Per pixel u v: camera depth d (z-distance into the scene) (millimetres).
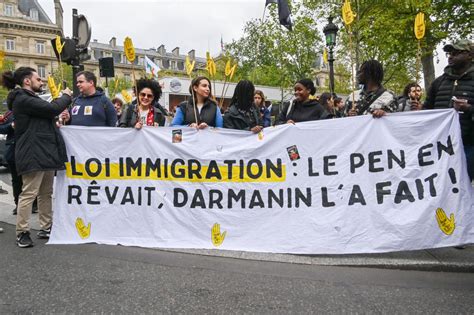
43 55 65562
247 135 4379
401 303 3023
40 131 4250
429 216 3906
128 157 4504
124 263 3805
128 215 4445
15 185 5660
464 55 4277
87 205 4492
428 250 4176
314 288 3281
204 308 2904
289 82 26891
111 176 4504
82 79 4867
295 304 2986
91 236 4441
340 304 2996
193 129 4434
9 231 4938
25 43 64438
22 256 3973
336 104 8992
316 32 24828
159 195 4410
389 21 16000
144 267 3703
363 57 20250
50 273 3525
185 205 4363
